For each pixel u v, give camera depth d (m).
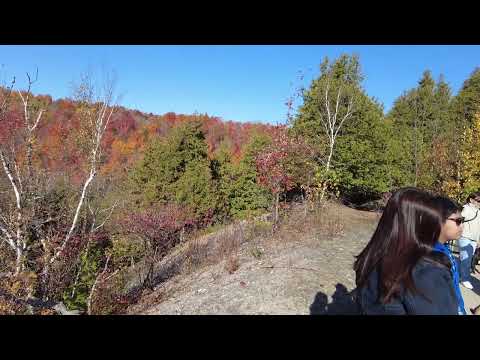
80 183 12.01
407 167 22.03
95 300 8.15
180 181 23.33
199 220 21.55
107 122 11.53
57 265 8.58
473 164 15.80
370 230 11.79
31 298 6.79
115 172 20.83
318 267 7.52
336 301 6.00
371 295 1.74
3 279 6.64
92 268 10.05
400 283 1.60
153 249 15.19
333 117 19.69
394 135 26.50
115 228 14.90
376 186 20.70
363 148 19.70
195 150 25.05
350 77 23.56
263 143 25.75
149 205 21.25
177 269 11.67
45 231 9.77
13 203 8.87
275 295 6.31
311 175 13.09
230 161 30.11
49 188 10.66
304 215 11.78
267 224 11.68
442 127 31.31
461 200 16.05
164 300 7.97
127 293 10.01
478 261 7.76
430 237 1.67
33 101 9.57
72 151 13.05
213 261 10.35
